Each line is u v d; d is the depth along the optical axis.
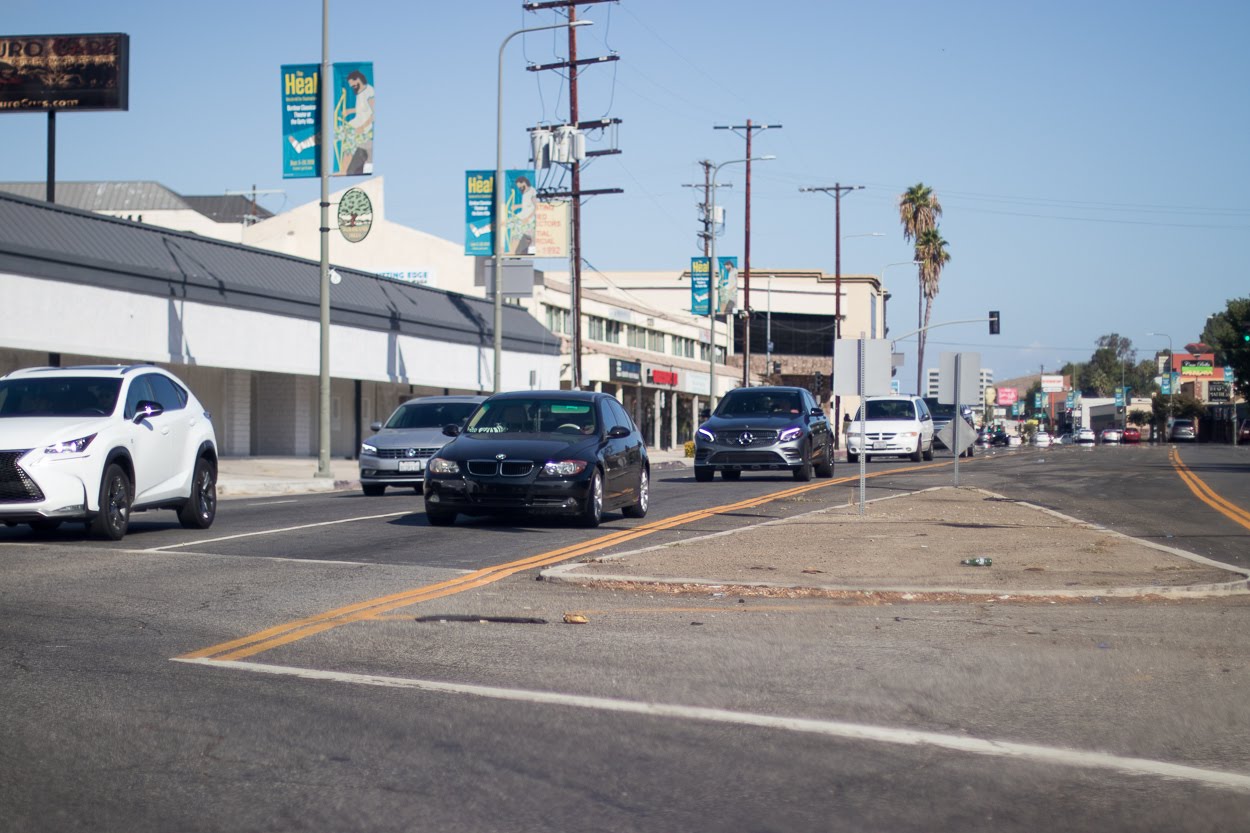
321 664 7.36
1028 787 5.18
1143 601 10.27
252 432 39.84
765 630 8.62
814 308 101.19
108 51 33.47
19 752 5.57
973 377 24.39
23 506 12.76
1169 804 4.97
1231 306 96.06
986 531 15.38
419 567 11.67
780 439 26.16
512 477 15.09
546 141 40.72
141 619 8.77
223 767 5.37
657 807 4.89
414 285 44.09
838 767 5.42
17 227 26.47
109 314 28.48
